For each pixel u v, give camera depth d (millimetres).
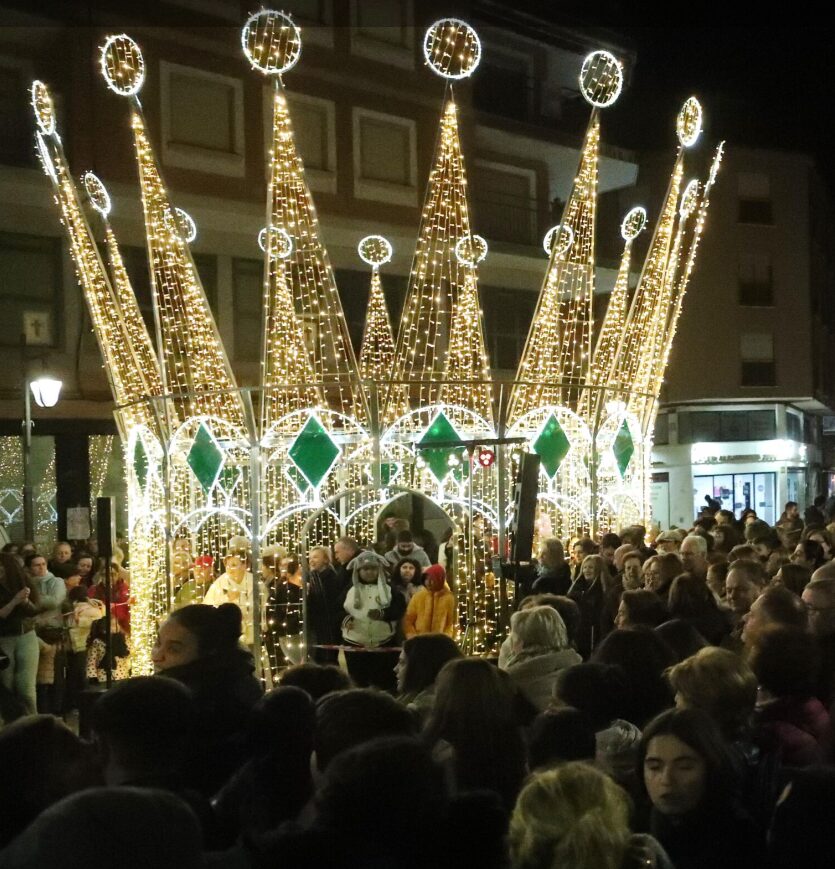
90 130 20734
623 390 15055
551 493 15109
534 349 16672
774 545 12609
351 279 25156
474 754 4215
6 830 3232
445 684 4367
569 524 15844
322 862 2869
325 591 12445
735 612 8102
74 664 12102
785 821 3023
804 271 38250
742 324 37375
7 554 10438
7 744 3354
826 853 2918
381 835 2881
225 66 22562
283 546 15719
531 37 28703
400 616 11555
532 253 27438
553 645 5953
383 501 15641
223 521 16953
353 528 18812
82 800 2309
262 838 3227
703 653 4547
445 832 2969
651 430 16891
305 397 17891
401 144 25359
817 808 2986
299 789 3959
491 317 27766
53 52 20766
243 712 4566
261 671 12281
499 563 11781
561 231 16312
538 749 4301
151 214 18109
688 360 36750
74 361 21422
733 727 4355
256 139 22953
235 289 23734
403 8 25438
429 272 25344
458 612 13586
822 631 5934
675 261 16297
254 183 22906
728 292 37156
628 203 36625
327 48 24078
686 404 36750
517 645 5977
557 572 11352
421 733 4367
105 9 21016
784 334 37906
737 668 4465
